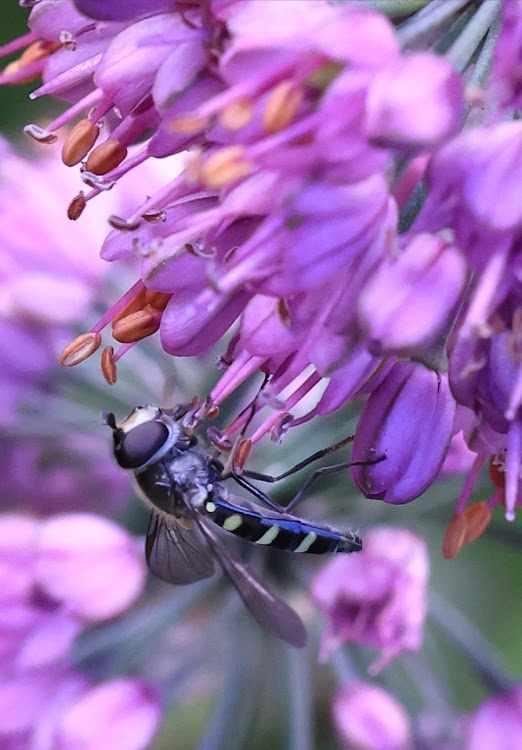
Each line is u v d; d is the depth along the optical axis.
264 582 0.16
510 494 0.15
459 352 0.14
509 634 0.18
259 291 0.14
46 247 0.17
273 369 0.15
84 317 0.17
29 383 0.17
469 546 0.18
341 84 0.14
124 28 0.15
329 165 0.14
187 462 0.16
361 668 0.16
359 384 0.15
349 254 0.14
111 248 0.15
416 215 0.14
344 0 0.14
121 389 0.17
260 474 0.16
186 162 0.15
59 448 0.17
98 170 0.15
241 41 0.14
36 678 0.16
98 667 0.16
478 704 0.16
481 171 0.14
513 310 0.14
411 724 0.16
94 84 0.15
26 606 0.16
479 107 0.14
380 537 0.16
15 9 0.18
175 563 0.16
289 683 0.16
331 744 0.17
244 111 0.14
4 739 0.16
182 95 0.14
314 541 0.16
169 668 0.17
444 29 0.15
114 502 0.17
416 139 0.14
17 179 0.17
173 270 0.15
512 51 0.14
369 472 0.15
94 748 0.16
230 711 0.16
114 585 0.16
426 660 0.17
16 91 0.18
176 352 0.15
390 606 0.16
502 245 0.14
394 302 0.14
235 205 0.14
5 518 0.16
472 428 0.15
